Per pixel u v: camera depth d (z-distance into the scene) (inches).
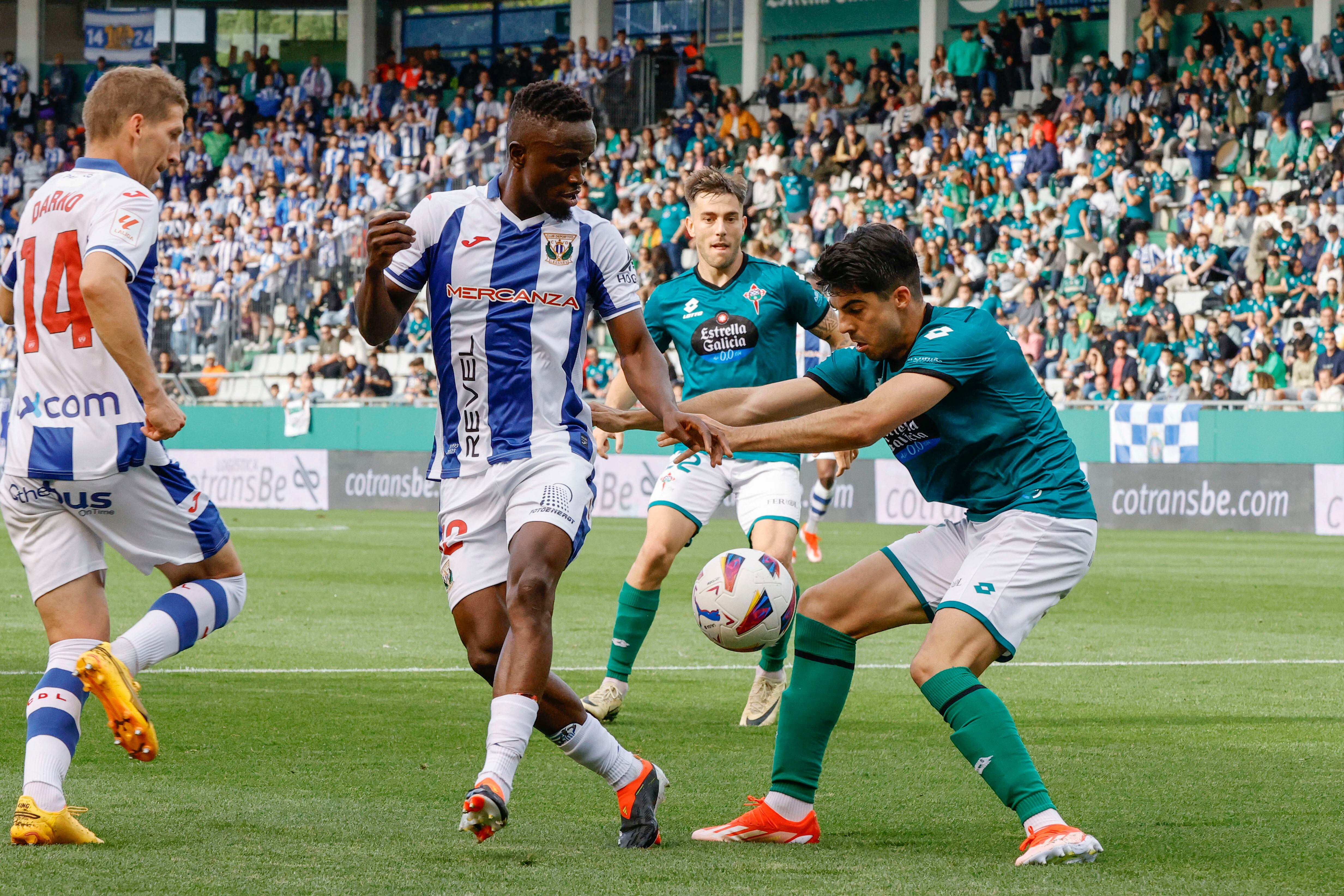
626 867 392.5
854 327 443.2
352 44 3934.5
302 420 2647.6
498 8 3959.2
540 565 419.2
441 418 456.4
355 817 453.7
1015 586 430.0
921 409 426.3
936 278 2516.0
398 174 3287.4
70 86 3892.7
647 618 677.3
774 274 751.7
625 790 422.0
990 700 417.7
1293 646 945.5
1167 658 888.3
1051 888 372.5
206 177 3629.4
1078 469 449.1
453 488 448.8
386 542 1811.0
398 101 3639.3
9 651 862.5
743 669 847.1
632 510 2401.6
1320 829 448.1
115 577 1349.7
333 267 2923.2
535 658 402.6
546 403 447.5
